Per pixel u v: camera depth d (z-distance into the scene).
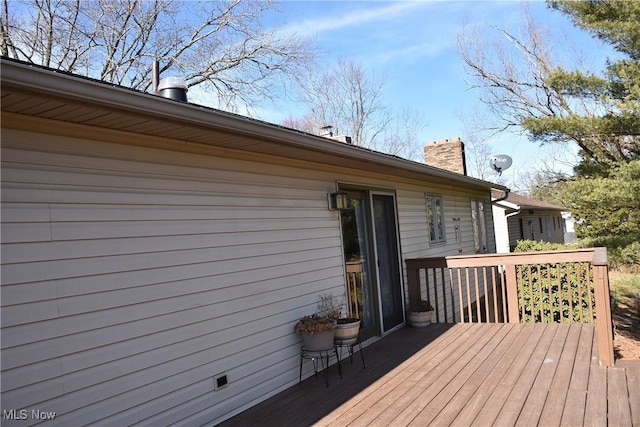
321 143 4.42
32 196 2.78
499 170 13.55
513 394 3.94
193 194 3.86
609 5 8.81
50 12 11.77
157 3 12.95
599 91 8.77
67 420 2.82
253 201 4.49
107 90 2.55
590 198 7.95
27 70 2.19
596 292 4.66
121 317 3.19
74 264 2.95
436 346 5.71
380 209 7.20
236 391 4.02
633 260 9.35
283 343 4.64
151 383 3.34
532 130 9.25
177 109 2.97
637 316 10.08
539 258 6.46
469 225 11.39
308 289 5.11
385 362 5.20
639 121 7.98
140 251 3.38
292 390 4.50
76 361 2.90
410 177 7.96
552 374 4.38
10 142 2.71
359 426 3.50
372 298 6.46
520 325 6.48
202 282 3.84
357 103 24.69
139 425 3.22
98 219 3.12
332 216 5.73
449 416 3.56
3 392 2.55
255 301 4.37
